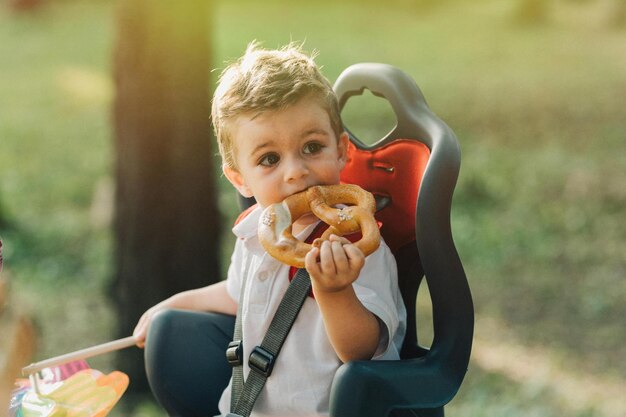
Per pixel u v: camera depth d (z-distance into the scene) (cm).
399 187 200
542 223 755
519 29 1922
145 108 472
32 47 1733
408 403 170
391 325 180
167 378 204
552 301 609
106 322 595
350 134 209
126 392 488
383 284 184
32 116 1216
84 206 834
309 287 185
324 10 2269
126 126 478
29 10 2078
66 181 912
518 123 1111
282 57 189
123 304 488
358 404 167
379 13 2236
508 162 934
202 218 481
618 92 1241
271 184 183
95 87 1379
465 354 178
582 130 1059
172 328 207
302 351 185
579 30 1881
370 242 167
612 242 711
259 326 191
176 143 474
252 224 196
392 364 172
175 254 480
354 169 207
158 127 473
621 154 944
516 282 645
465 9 2283
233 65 198
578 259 681
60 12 2169
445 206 179
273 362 185
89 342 566
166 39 466
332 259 161
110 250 712
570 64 1481
